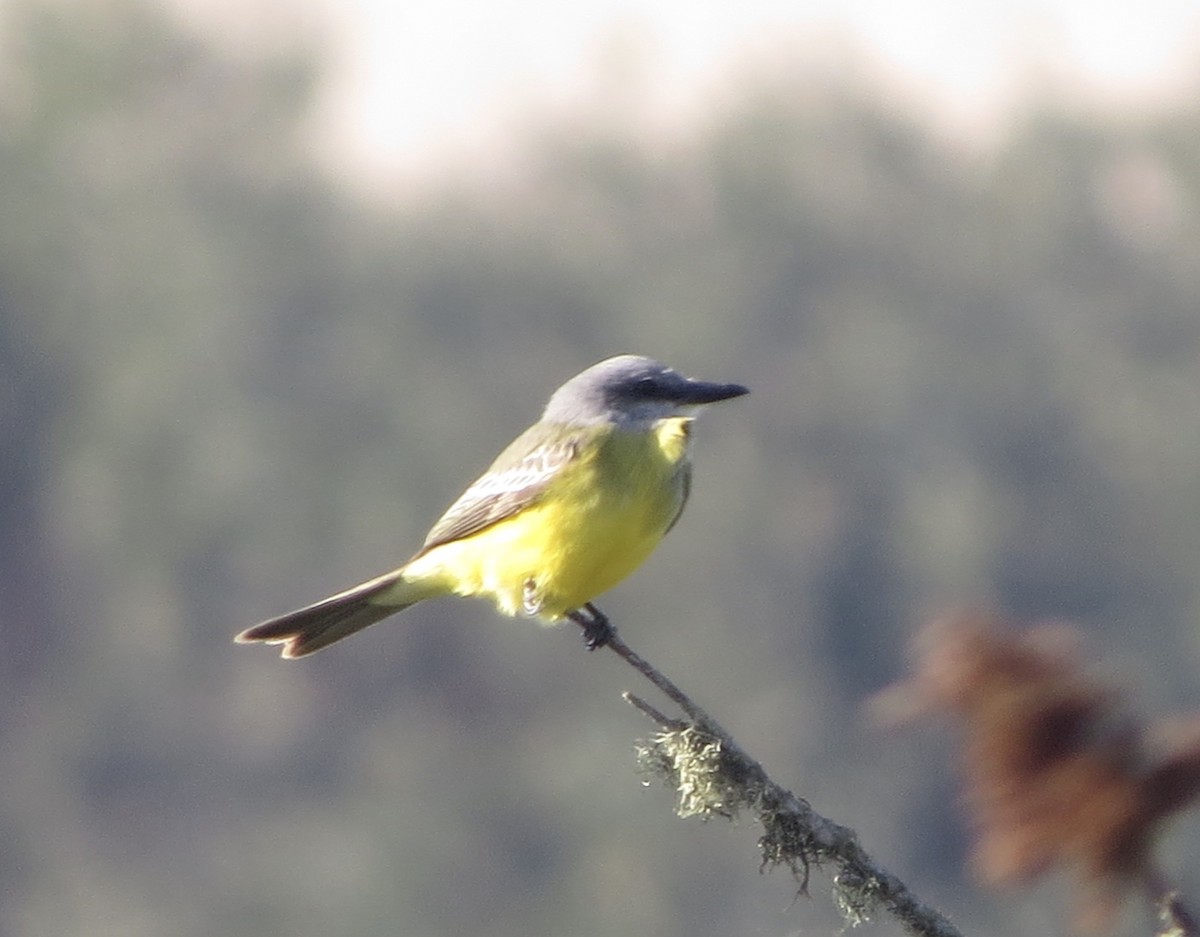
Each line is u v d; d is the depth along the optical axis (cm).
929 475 2870
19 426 3073
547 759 2591
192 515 2956
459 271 3158
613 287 3120
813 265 3095
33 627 2948
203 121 3344
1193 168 3055
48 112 3256
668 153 3244
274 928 2595
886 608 2744
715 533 2773
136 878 2742
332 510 2980
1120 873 219
